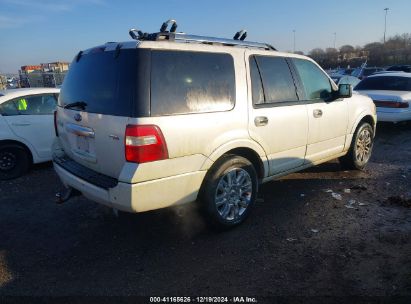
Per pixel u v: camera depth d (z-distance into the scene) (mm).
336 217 4340
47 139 6629
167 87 3369
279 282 3127
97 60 3689
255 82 4141
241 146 3957
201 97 3607
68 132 4055
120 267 3449
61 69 25969
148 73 3275
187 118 3453
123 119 3217
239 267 3375
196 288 3094
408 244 3662
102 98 3480
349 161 5938
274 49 4750
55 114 4484
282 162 4543
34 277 3324
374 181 5574
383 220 4219
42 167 6918
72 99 3975
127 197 3219
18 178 6281
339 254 3523
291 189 5312
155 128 3227
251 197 4207
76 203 5055
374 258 3430
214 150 3699
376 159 6938
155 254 3658
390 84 10102
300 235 3932
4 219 4605
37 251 3797
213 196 3818
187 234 4047
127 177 3184
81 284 3201
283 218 4363
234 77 3922
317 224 4176
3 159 6180
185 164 3488
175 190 3473
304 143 4789
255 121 4055
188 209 4668
